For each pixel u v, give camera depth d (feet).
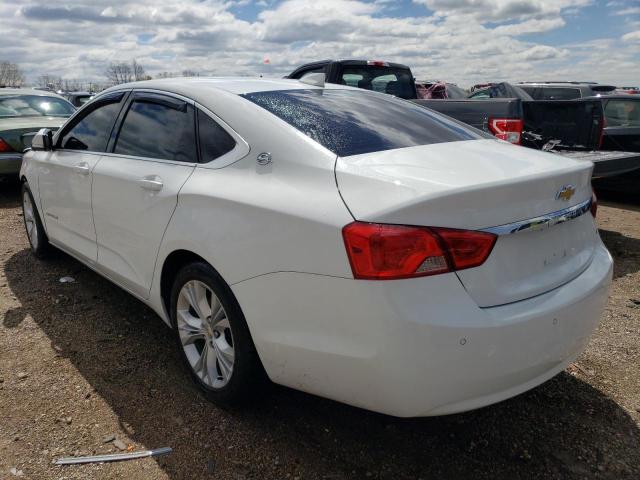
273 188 7.66
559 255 7.63
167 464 7.73
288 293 7.18
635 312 13.03
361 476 7.55
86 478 7.42
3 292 13.64
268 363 7.74
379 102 10.43
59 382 9.68
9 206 23.94
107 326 11.91
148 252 9.80
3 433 8.28
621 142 26.61
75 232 12.80
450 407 6.63
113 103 11.99
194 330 9.34
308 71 26.03
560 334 7.20
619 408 9.12
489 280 6.65
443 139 8.95
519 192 6.87
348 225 6.56
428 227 6.34
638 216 23.99
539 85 38.78
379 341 6.38
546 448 8.14
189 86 10.00
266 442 8.21
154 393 9.42
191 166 9.19
